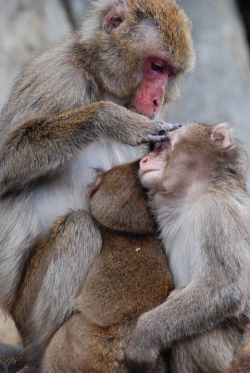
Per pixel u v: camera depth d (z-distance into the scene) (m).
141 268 10.98
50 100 12.73
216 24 26.53
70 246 11.82
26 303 12.51
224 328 10.79
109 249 11.22
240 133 25.11
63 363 10.79
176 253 11.30
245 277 10.50
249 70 27.23
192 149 11.36
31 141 12.46
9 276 12.80
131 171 11.62
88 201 12.55
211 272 10.58
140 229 11.26
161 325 10.41
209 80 25.72
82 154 12.88
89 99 13.01
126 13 13.19
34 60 13.54
